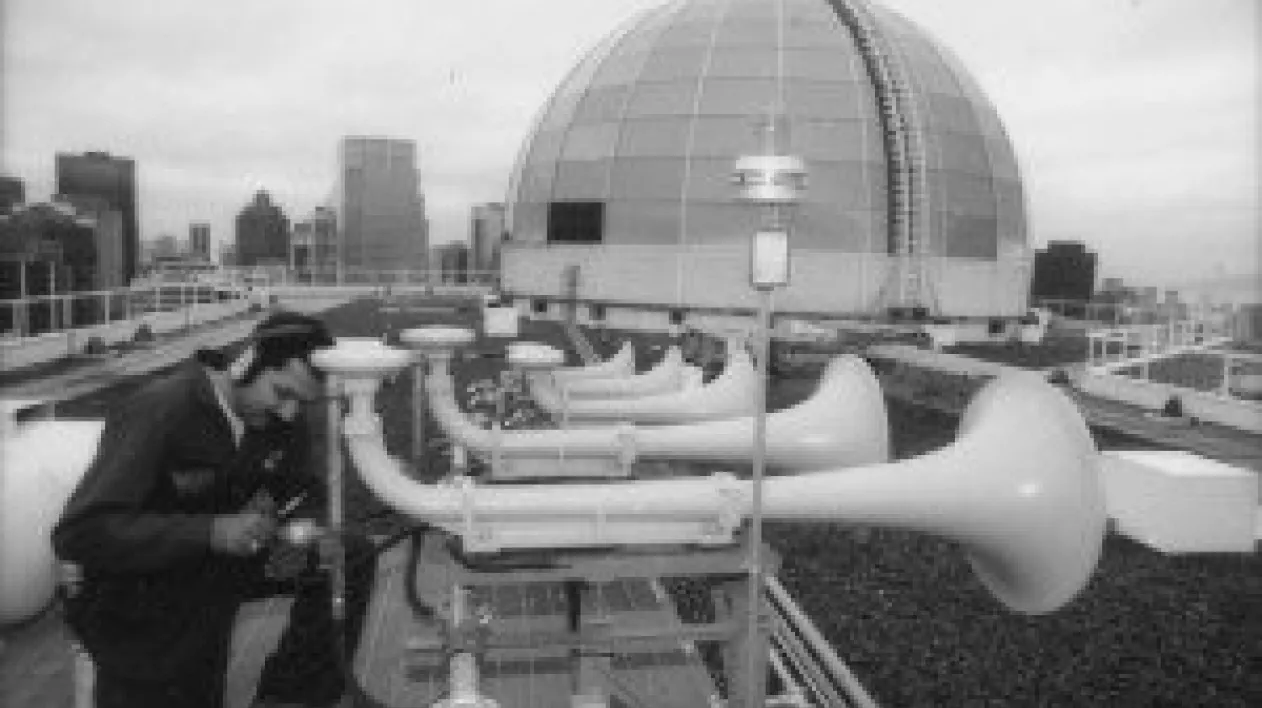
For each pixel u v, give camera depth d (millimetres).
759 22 40781
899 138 37406
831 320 35938
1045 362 30734
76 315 26547
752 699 3971
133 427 3203
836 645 6859
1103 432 16766
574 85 44594
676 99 39031
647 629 4027
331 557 3820
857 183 37344
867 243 37250
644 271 38000
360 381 3811
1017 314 41906
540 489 3918
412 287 59938
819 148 37688
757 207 3838
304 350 3613
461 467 5961
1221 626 7461
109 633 3434
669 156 38156
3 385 17469
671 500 3893
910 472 4074
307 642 4109
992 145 42875
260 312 41656
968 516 4074
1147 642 7109
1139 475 9914
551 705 5152
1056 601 4148
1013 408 4309
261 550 3662
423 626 5590
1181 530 9508
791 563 8727
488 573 3801
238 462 3492
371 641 5672
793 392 19453
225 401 3461
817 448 5430
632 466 5652
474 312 42844
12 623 6543
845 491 4000
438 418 6023
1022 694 6160
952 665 6566
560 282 40688
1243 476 9562
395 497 3865
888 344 23172
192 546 3092
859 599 7816
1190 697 6195
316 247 157375
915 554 9023
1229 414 17625
